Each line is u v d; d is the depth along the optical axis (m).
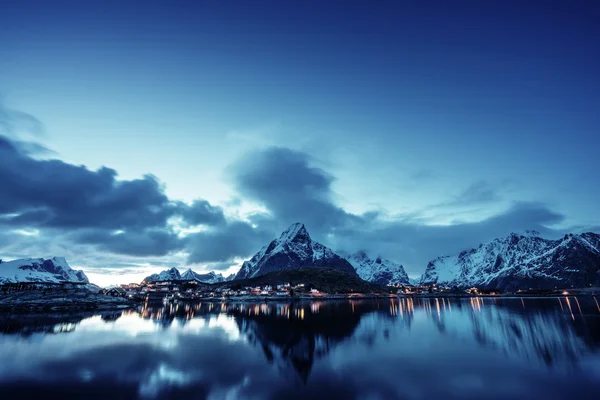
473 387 30.56
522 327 69.56
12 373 34.22
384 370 36.50
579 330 63.53
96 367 36.84
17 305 114.19
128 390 29.44
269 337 59.97
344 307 152.00
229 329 70.94
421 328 71.81
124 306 142.62
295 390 29.77
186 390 29.59
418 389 30.09
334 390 29.84
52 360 39.81
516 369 36.38
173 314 111.00
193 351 46.25
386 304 178.25
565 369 36.09
